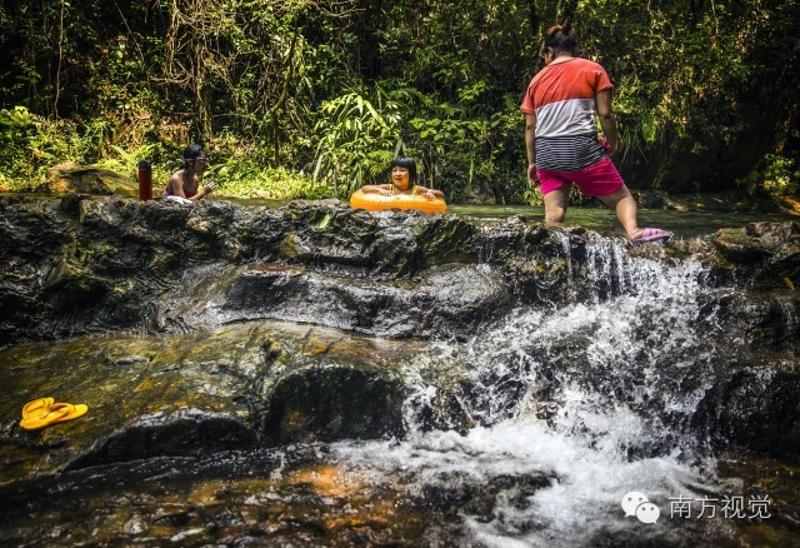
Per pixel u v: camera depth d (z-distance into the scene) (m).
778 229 4.85
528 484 3.29
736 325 4.27
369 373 3.68
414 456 3.52
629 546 2.83
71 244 4.71
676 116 11.15
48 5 9.52
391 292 4.48
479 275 4.66
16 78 9.34
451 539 2.82
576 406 3.85
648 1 10.98
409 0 10.98
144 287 4.73
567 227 4.91
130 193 7.77
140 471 3.25
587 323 4.39
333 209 4.89
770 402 3.75
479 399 3.86
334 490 3.15
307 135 10.06
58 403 3.53
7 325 4.49
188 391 3.57
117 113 9.99
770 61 11.77
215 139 10.12
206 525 2.84
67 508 2.95
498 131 10.78
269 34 9.82
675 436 3.75
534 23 11.05
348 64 10.82
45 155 8.73
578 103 5.01
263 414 3.50
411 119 10.38
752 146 11.90
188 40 10.09
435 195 6.37
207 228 4.85
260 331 4.18
